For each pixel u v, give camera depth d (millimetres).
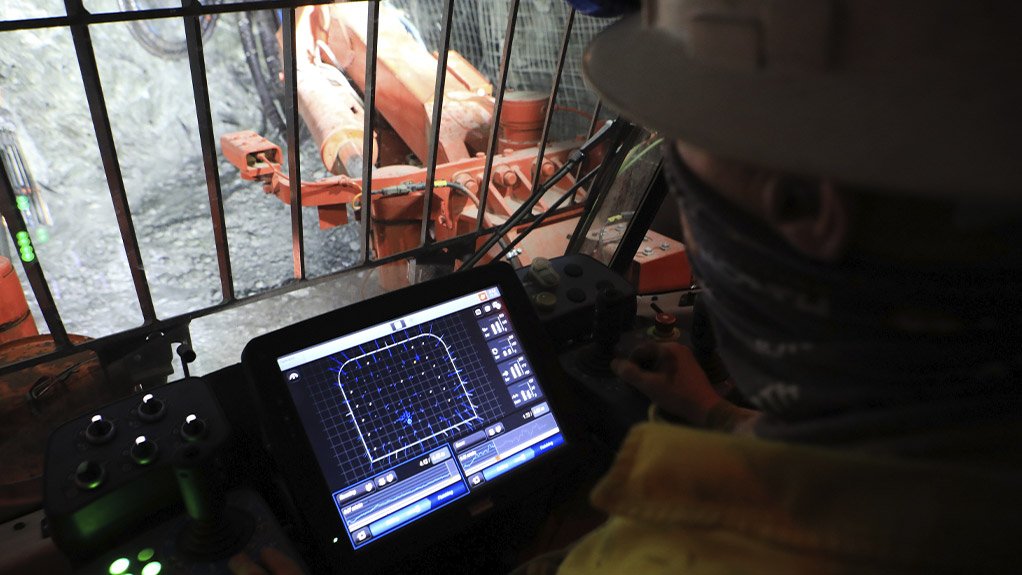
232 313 2918
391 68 2264
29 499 920
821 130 257
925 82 252
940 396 277
